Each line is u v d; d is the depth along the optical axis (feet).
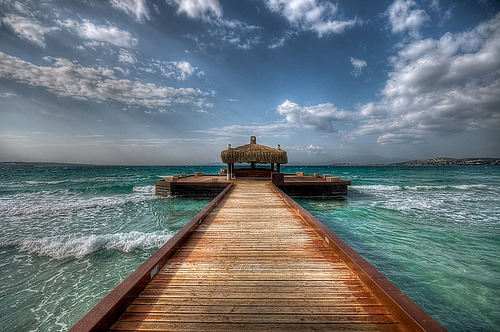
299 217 21.03
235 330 6.75
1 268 19.13
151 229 29.96
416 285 16.07
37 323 13.20
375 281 8.48
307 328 6.83
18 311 14.11
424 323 6.02
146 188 73.15
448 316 13.03
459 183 96.27
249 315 7.42
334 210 39.68
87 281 17.25
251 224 18.72
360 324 6.97
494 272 17.87
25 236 27.30
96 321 6.08
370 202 47.29
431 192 64.69
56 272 18.52
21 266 19.47
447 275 17.43
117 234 25.88
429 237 26.09
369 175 156.87
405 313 6.57
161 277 9.96
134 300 8.17
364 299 8.29
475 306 13.84
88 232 28.91
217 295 8.59
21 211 40.42
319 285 9.32
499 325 12.33
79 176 149.18
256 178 59.98
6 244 23.65
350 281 9.64
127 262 20.15
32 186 86.22
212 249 13.41
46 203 48.11
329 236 13.89
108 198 54.29
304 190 48.55
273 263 11.50
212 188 48.21
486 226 30.40
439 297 14.73
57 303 14.82
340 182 49.03
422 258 20.48
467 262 19.61
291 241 14.79
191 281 9.63
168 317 7.29
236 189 40.63
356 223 32.07
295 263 11.50
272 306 7.91
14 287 16.51
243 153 53.16
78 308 14.38
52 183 99.60
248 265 11.27
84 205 45.19
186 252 12.93
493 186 80.28
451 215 36.45
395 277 17.12
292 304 8.02
